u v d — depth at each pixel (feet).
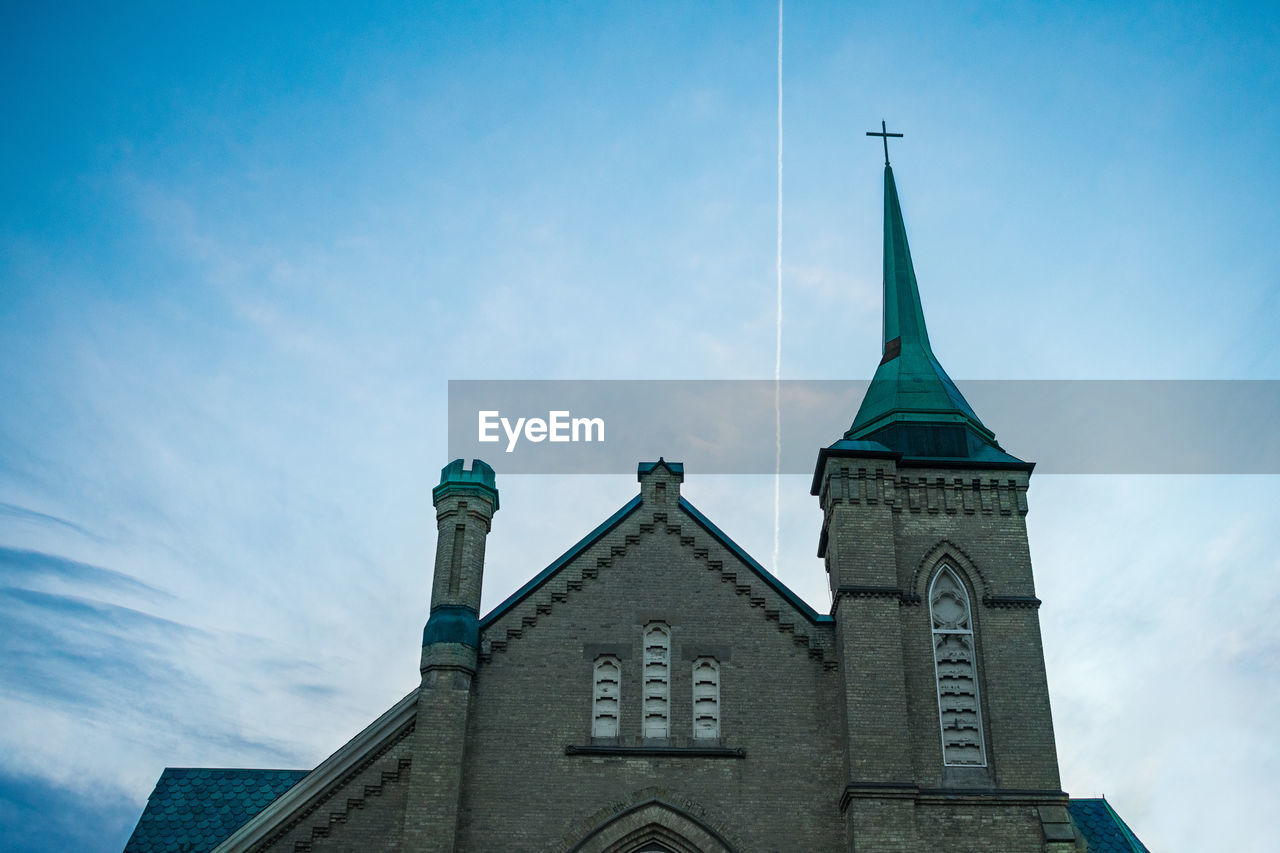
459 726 98.68
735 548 108.58
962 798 96.12
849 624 102.22
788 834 96.32
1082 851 94.22
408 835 93.86
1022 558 107.65
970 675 102.94
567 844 95.35
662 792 97.60
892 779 95.50
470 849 94.94
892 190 142.10
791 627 104.94
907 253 136.05
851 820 94.38
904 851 92.58
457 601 104.06
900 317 129.08
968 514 109.50
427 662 101.19
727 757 99.19
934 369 122.11
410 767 99.25
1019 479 111.04
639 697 102.12
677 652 103.96
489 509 109.70
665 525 109.70
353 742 99.96
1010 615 105.09
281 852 96.58
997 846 94.73
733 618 105.60
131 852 112.88
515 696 101.50
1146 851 116.06
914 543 107.86
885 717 98.12
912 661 102.78
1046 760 98.48
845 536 106.42
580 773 98.22
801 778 98.63
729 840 95.81
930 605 105.81
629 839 96.22
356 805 98.27
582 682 102.42
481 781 97.71
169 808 117.60
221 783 120.57
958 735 99.86
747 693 102.27
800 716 101.30
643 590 106.73
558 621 105.09
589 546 108.58
